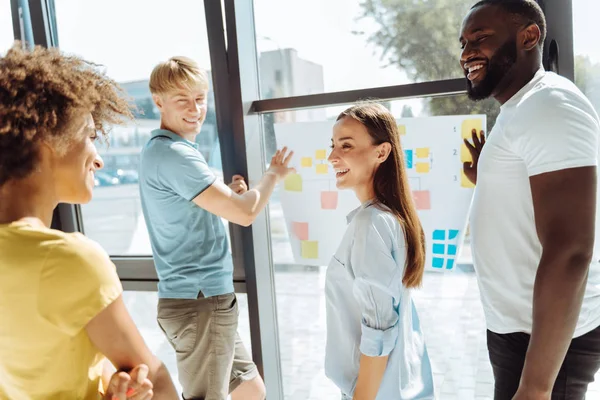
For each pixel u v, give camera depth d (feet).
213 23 5.30
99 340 2.35
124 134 6.13
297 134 5.41
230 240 5.71
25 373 2.24
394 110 5.06
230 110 5.41
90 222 6.51
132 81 6.01
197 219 4.76
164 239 4.89
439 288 5.22
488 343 3.66
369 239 3.44
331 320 3.84
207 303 4.76
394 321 3.43
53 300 2.16
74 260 2.21
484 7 3.42
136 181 6.20
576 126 2.77
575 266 2.70
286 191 5.57
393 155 3.78
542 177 2.84
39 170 2.28
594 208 2.76
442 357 5.36
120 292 2.39
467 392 5.33
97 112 2.59
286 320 5.95
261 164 5.70
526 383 2.88
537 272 2.81
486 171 3.36
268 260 5.81
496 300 3.44
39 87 2.23
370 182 3.85
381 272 3.36
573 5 4.30
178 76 4.62
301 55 5.36
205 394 4.87
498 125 3.35
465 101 4.82
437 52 4.83
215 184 4.51
